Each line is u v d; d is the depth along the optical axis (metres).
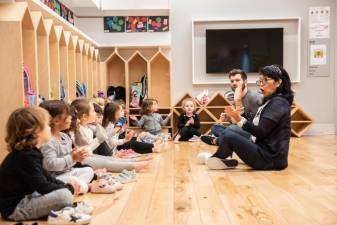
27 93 2.50
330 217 1.67
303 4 5.61
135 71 5.58
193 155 3.67
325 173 2.69
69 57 3.68
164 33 5.53
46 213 1.69
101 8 5.20
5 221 1.68
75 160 2.02
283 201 1.94
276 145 2.82
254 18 5.57
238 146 2.79
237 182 2.41
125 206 1.88
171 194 2.12
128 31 5.50
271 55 5.57
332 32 5.63
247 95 3.53
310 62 5.65
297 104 5.52
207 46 5.57
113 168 2.75
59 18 3.27
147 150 3.86
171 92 5.29
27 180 1.64
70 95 3.68
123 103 4.93
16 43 2.30
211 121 5.57
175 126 5.45
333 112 5.67
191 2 5.61
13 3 2.41
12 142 1.64
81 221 1.60
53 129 2.05
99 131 3.08
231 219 1.65
